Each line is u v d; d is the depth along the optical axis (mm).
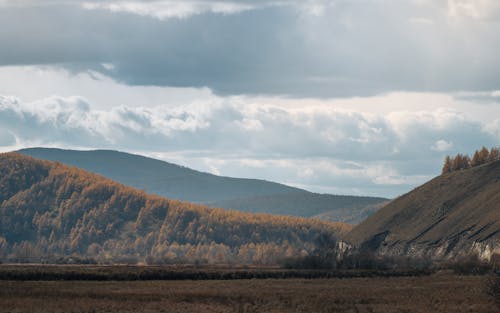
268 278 160500
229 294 110125
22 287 115500
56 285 125750
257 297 105250
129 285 131250
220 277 158500
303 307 91375
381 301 100938
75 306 89375
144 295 106062
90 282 137750
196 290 120500
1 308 86062
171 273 157375
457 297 104500
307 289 124250
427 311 88188
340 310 88875
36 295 101938
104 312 84688
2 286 114938
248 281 148250
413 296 107875
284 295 109688
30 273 143125
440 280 149625
